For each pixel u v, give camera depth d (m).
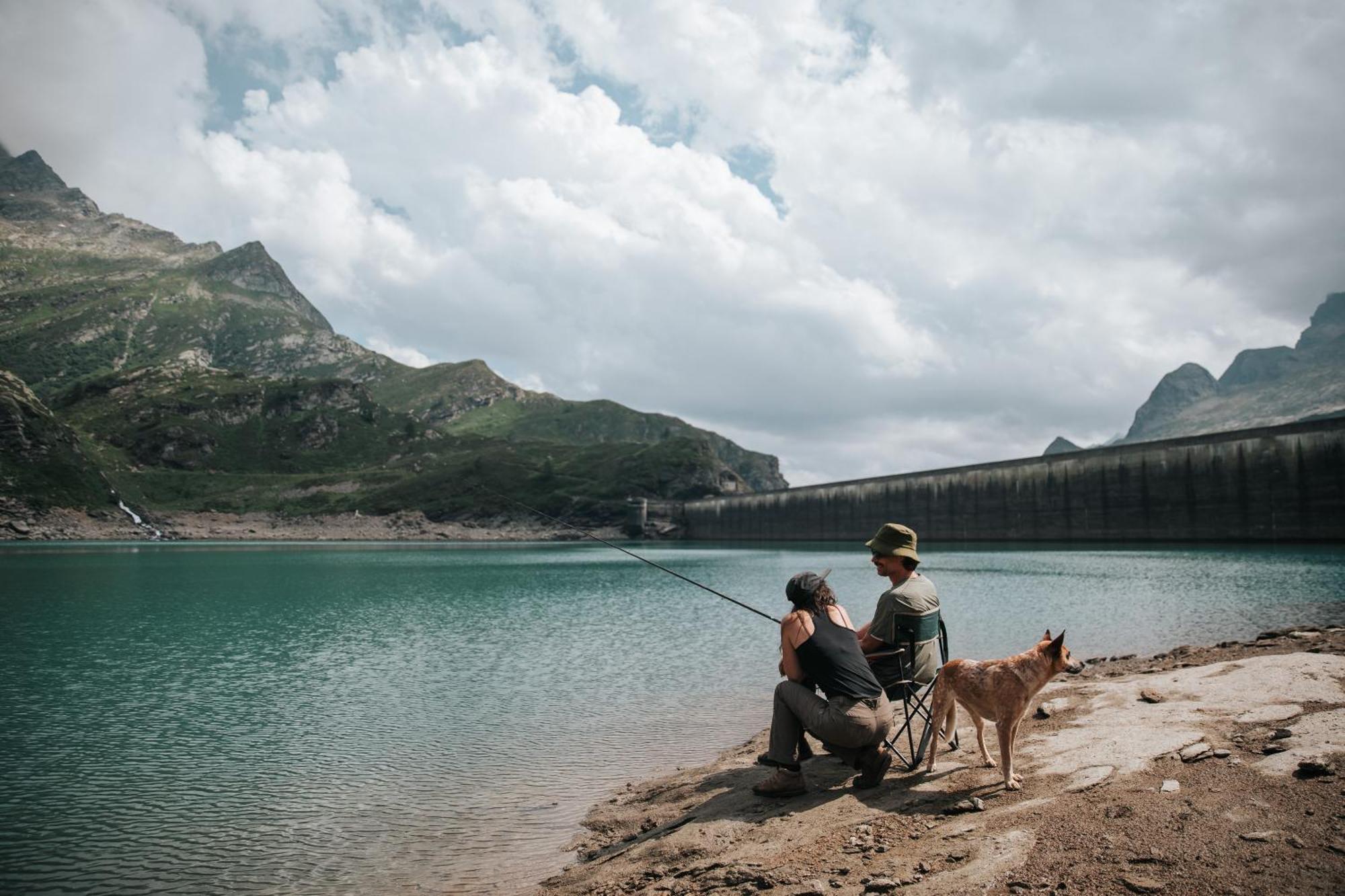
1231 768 6.50
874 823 6.77
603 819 10.03
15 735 15.93
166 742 15.25
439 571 86.69
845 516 171.75
